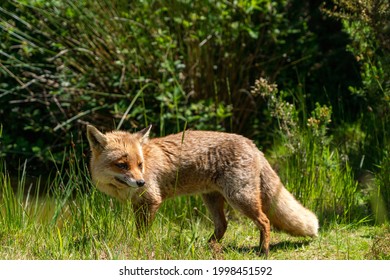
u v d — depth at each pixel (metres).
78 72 13.35
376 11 10.92
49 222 9.71
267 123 13.84
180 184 9.54
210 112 12.65
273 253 9.02
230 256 8.72
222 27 13.03
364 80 12.19
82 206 9.18
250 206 9.00
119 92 13.13
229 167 9.15
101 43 12.91
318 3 15.30
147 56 12.79
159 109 12.95
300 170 10.92
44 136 13.71
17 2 12.70
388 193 10.51
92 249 8.58
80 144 12.99
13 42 13.30
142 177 8.93
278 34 13.66
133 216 9.20
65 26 12.90
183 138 9.01
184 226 10.15
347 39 14.74
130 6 12.85
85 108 13.10
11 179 12.84
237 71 13.57
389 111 11.55
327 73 15.05
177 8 12.83
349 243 9.20
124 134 9.46
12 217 9.62
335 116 14.08
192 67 12.99
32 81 12.68
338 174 10.98
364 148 12.09
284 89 14.44
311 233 9.29
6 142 13.09
